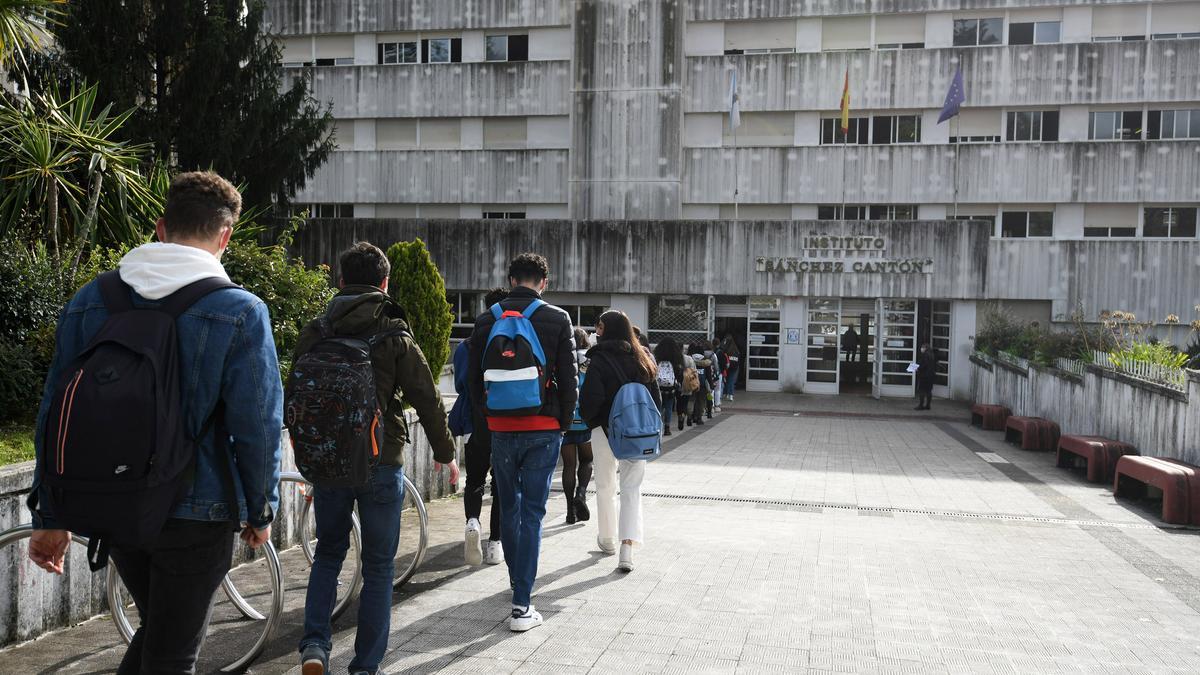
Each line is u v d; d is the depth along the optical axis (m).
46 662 4.25
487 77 32.94
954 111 27.69
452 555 6.58
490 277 30.73
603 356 6.29
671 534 7.56
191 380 2.56
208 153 20.61
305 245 31.30
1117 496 10.62
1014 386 21.44
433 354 11.14
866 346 29.72
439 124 33.50
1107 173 29.42
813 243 29.14
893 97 30.66
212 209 2.78
